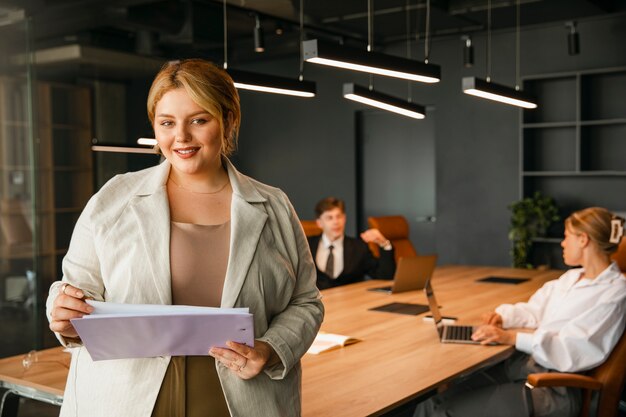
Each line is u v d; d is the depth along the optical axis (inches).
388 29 280.4
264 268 60.4
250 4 232.8
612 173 247.0
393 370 102.2
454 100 296.0
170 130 56.2
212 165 61.4
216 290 59.0
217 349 54.8
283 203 65.2
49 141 324.2
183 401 57.1
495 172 287.4
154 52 279.9
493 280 193.5
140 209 59.0
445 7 248.8
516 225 264.5
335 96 325.7
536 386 100.6
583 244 113.8
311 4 235.0
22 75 217.2
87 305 53.4
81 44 280.5
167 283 57.5
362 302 160.1
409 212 316.5
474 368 105.5
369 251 199.9
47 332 241.9
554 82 269.9
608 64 258.8
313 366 104.7
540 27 273.0
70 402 59.6
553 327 112.6
